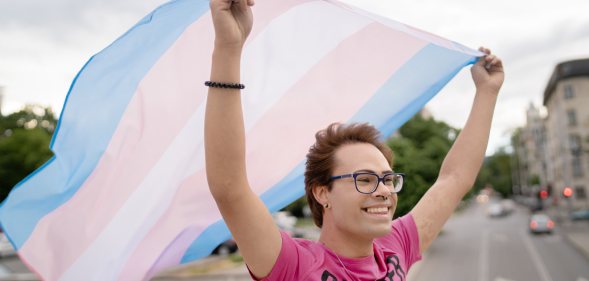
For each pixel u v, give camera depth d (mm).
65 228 1599
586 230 26984
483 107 2133
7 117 47188
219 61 1262
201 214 1724
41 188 1576
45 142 34969
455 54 2119
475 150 2070
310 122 1896
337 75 1930
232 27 1249
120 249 1637
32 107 48219
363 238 1464
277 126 1839
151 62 1621
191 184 1684
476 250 19203
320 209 1585
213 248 1855
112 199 1609
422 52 2055
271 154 1847
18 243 1580
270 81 1805
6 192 33625
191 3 1561
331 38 1873
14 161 33750
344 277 1400
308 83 1869
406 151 10523
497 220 38281
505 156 97500
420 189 7336
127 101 1614
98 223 1605
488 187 113750
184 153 1660
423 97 2133
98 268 1622
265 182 1872
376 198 1427
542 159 54938
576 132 42938
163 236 1688
